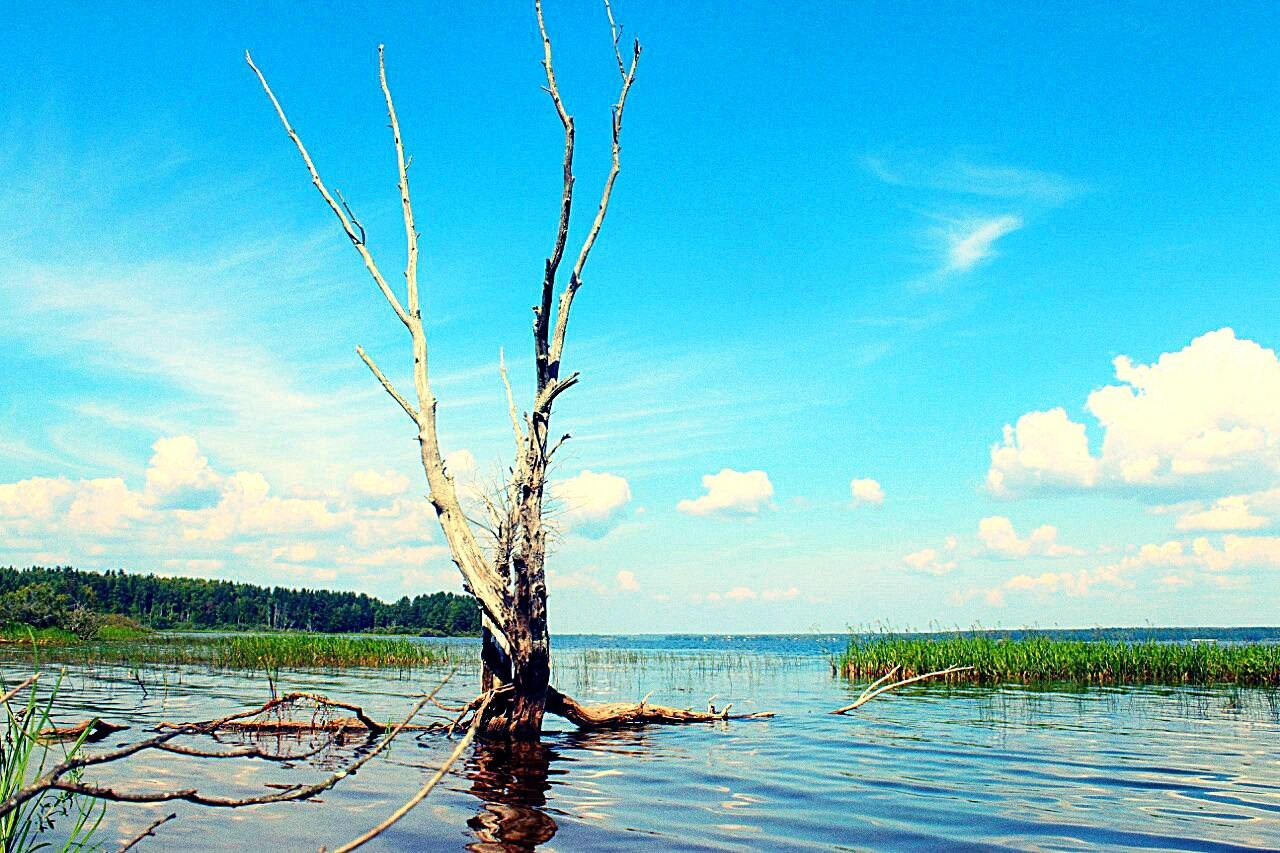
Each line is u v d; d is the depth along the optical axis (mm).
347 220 15695
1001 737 15648
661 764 12836
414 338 15602
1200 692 24672
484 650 15539
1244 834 8742
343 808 9758
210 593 128500
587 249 15500
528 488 14852
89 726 6512
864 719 18516
